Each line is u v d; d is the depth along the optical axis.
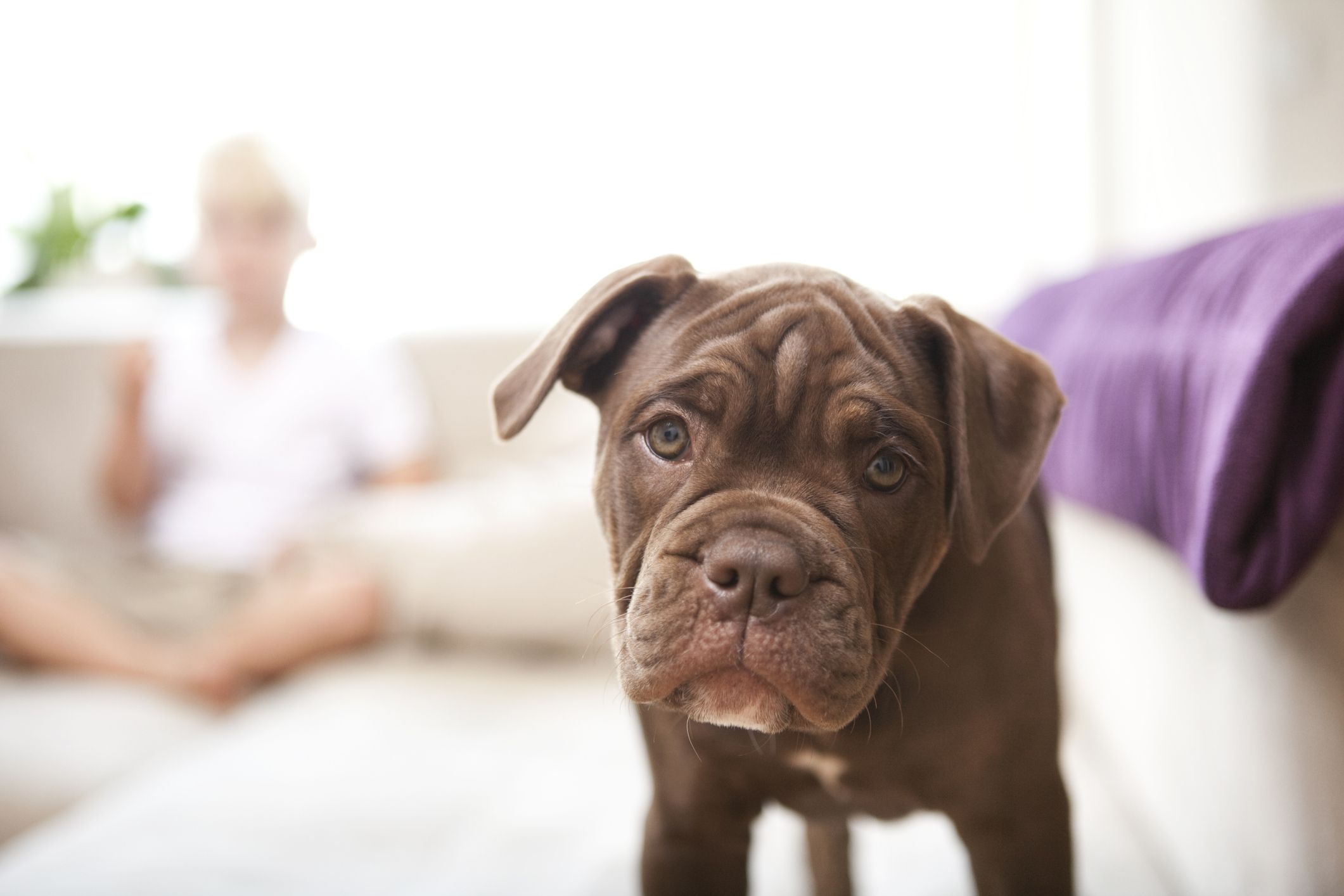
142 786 0.89
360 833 0.80
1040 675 0.65
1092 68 1.53
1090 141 1.54
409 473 1.43
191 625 1.25
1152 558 0.82
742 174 1.87
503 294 1.96
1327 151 0.98
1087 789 0.89
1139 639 0.85
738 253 1.89
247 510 1.39
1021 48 1.76
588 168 1.92
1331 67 0.97
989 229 1.80
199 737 1.02
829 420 0.63
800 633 0.59
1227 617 0.71
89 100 2.10
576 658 1.09
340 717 0.96
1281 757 0.66
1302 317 0.60
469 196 1.96
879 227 1.84
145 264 2.04
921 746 0.65
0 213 2.15
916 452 0.64
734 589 0.60
